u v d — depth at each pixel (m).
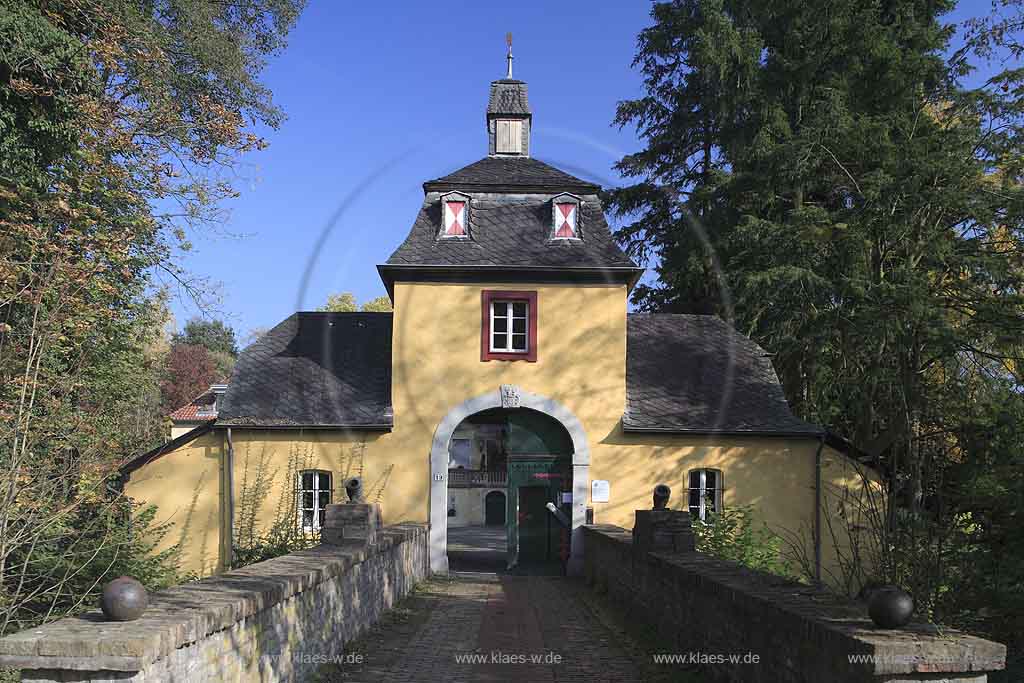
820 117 17.28
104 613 4.19
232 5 18.88
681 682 6.92
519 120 18.59
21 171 12.08
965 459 9.32
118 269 11.02
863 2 20.83
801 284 15.66
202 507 15.88
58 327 9.59
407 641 8.86
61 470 9.16
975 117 14.61
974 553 8.27
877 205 14.95
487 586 14.01
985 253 14.06
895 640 4.02
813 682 4.58
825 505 16.05
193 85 17.11
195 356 49.78
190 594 5.15
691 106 24.34
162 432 11.47
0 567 8.13
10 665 3.72
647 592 9.11
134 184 12.86
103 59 12.74
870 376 14.37
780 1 21.34
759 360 18.16
